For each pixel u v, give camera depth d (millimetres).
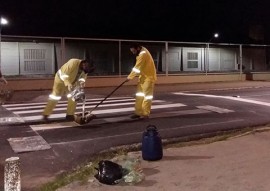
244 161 5961
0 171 6023
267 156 6227
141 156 6438
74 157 6789
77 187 5035
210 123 9430
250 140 7418
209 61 27969
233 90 17984
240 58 25703
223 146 7004
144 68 9617
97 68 24500
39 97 15938
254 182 4949
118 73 23094
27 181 5629
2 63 21000
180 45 27094
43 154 6969
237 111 11195
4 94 11031
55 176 5848
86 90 18578
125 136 8156
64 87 9734
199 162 5977
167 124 9305
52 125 9297
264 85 21109
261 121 9734
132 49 9633
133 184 5027
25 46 21594
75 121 9383
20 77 18969
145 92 9781
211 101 13375
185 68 27531
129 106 12398
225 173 5367
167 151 6719
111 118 10109
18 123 9562
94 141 7781
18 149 7242
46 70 22297
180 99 14086
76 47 23703
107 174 5102
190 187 4848
